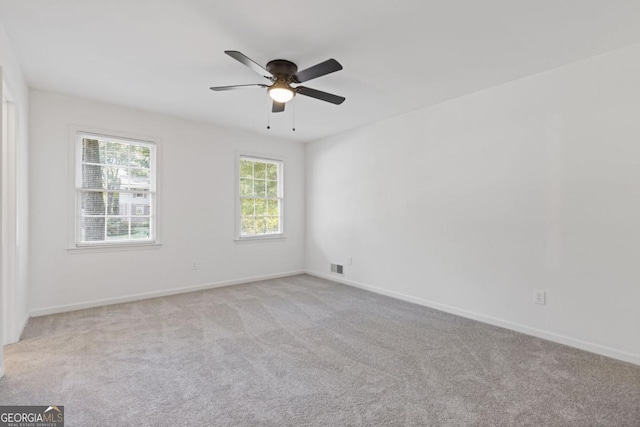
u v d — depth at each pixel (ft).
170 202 14.07
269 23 7.20
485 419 5.82
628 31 7.40
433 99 11.85
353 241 15.81
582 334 8.75
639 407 6.19
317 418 5.85
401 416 5.90
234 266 16.15
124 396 6.48
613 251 8.27
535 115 9.64
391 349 8.71
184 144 14.44
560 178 9.15
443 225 12.04
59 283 11.58
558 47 8.14
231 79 10.23
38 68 9.49
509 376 7.32
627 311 8.05
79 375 7.25
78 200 12.03
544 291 9.46
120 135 12.73
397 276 13.73
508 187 10.25
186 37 7.80
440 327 10.35
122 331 9.88
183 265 14.48
